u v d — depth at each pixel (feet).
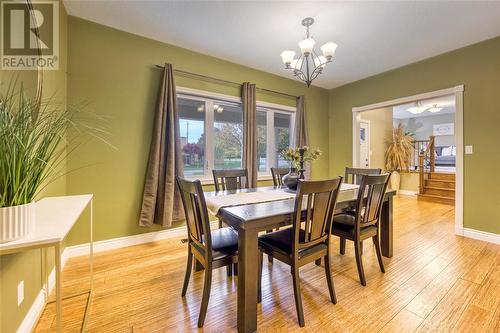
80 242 8.50
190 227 5.86
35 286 5.18
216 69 11.56
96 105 8.70
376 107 14.02
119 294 6.11
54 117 5.28
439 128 30.83
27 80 5.15
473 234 10.25
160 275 7.09
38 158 3.48
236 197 7.01
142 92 9.64
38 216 4.35
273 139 14.14
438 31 9.23
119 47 9.15
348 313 5.37
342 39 9.82
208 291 5.02
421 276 7.02
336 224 7.25
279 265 7.80
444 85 11.14
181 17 8.41
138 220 9.54
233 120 12.57
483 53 9.96
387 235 8.33
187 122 11.13
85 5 7.77
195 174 11.38
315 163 15.90
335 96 16.31
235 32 9.36
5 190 3.14
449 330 4.83
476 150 10.17
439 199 17.60
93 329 4.87
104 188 8.89
